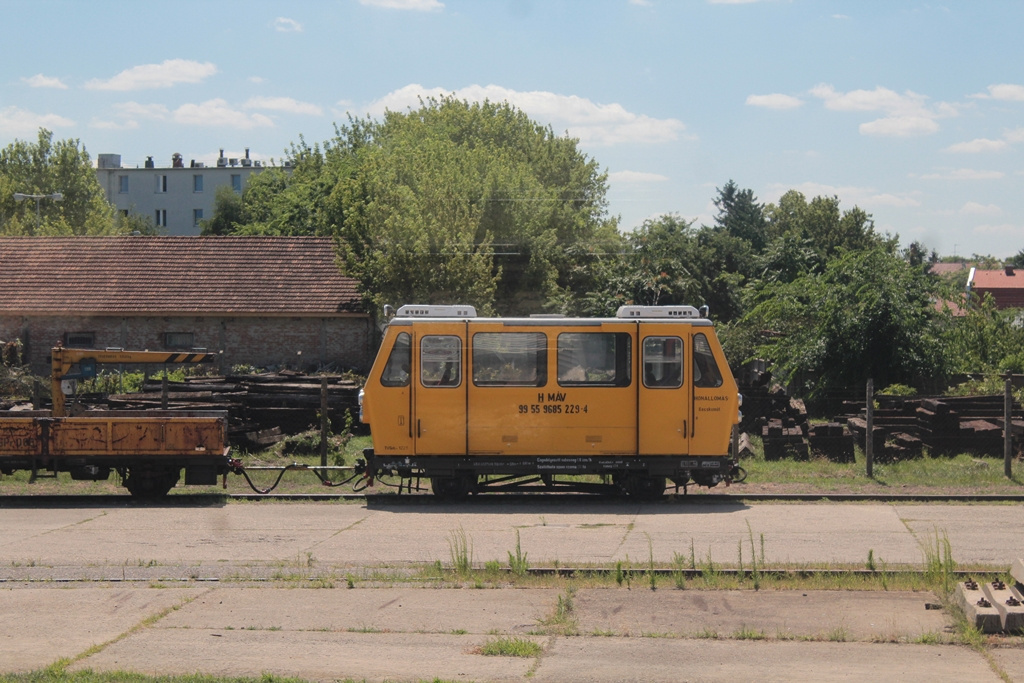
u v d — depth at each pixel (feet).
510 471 53.42
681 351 53.47
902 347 88.17
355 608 29.55
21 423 53.78
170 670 23.49
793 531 43.45
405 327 53.62
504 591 31.78
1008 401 59.57
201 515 48.98
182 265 122.83
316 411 79.51
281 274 121.49
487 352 53.52
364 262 109.19
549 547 40.04
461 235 103.14
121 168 367.25
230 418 72.90
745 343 103.14
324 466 60.29
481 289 102.99
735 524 45.65
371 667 23.77
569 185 182.60
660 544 40.50
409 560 37.58
